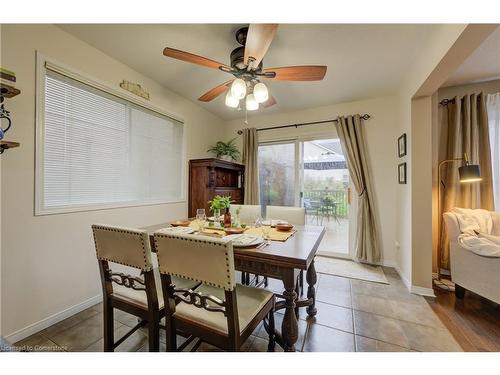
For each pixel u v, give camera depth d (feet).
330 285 8.37
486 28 4.48
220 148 12.36
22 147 5.29
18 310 5.23
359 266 10.32
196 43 6.59
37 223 5.58
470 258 6.92
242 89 5.63
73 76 6.31
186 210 10.86
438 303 7.09
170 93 9.89
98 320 6.06
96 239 4.44
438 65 5.80
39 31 5.60
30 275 5.44
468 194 8.93
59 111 6.12
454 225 7.61
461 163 8.98
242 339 3.59
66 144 6.30
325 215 11.98
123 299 4.46
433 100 9.20
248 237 5.17
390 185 10.37
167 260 3.73
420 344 5.19
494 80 9.24
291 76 6.12
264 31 4.37
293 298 4.47
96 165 7.11
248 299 4.36
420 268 7.74
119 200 7.83
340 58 7.31
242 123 13.83
